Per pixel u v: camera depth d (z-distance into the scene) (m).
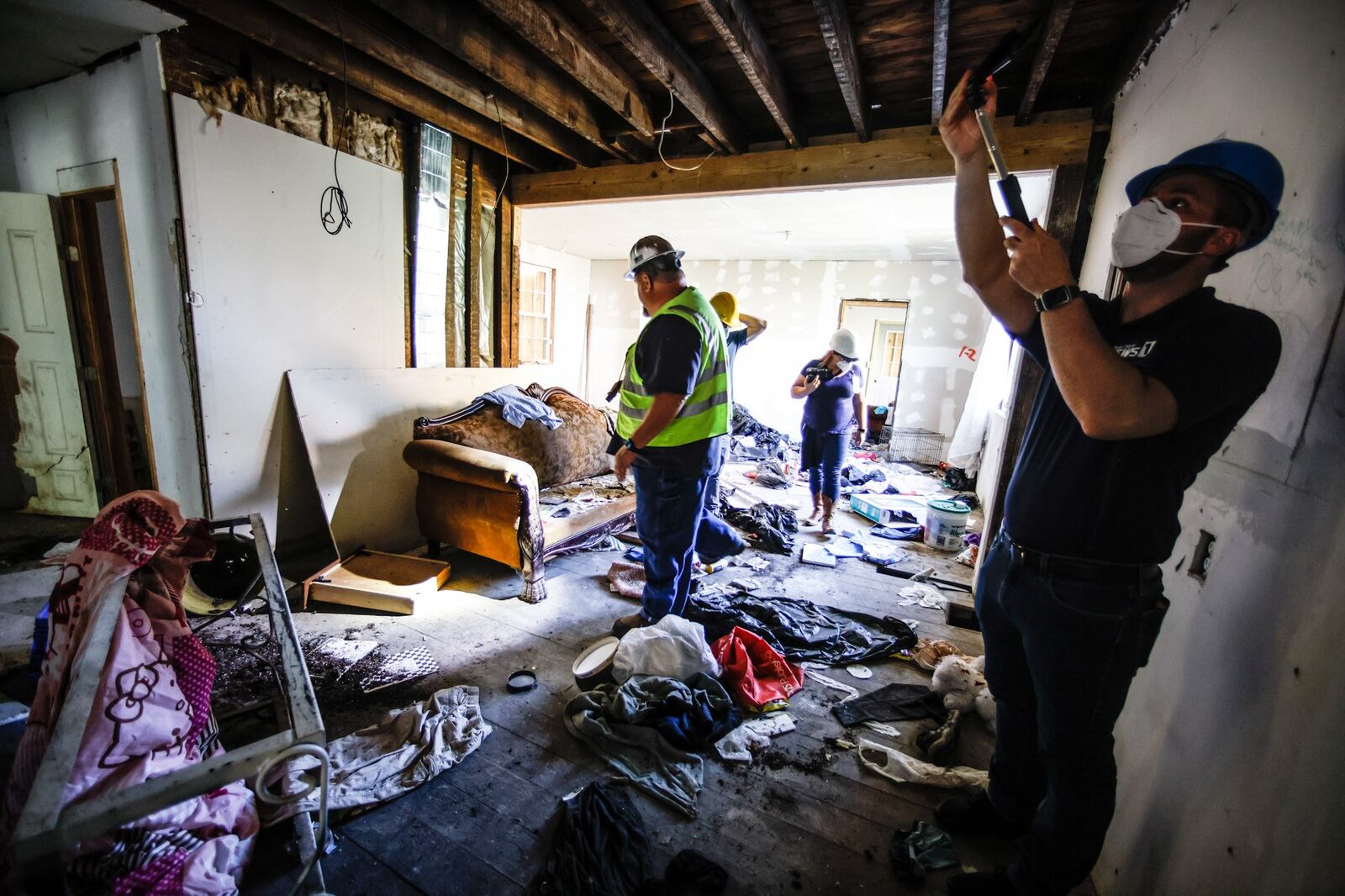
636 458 2.15
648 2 2.17
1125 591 0.96
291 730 0.91
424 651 2.32
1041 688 1.06
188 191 2.35
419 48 2.59
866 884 1.40
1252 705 0.93
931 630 2.73
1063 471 1.01
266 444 2.78
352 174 2.98
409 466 3.12
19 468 3.36
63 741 0.87
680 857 1.43
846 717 2.02
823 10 1.88
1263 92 1.19
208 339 2.49
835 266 7.73
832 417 3.89
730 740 1.86
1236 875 0.89
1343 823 0.68
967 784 1.70
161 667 1.21
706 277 8.45
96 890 1.05
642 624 2.39
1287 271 1.01
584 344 8.50
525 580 2.76
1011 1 2.07
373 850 1.43
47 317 3.08
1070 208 2.68
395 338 3.34
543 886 1.35
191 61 2.33
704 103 2.75
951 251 6.53
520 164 4.02
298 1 2.11
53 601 1.23
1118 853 1.32
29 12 2.06
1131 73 2.27
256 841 1.38
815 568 3.44
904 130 3.04
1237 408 0.88
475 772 1.71
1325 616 0.79
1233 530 1.08
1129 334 0.96
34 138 2.91
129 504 1.26
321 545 3.12
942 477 6.51
